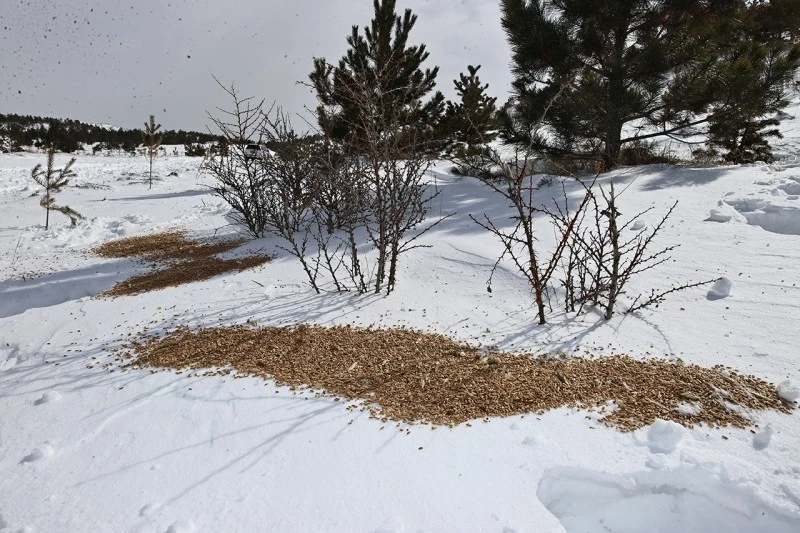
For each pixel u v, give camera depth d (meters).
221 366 3.79
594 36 8.80
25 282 6.52
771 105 8.73
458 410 3.12
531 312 4.52
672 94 8.94
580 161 10.11
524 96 9.75
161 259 7.18
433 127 12.95
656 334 3.95
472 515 2.31
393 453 2.73
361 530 2.25
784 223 5.71
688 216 6.25
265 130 7.36
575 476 2.64
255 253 6.95
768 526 2.42
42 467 2.78
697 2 8.25
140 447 2.91
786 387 3.12
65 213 10.07
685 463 2.58
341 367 3.70
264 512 2.38
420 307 4.78
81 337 4.53
